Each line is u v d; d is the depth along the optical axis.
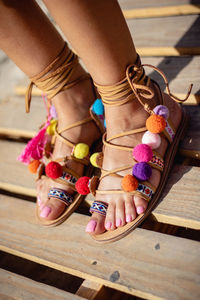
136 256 0.49
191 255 0.47
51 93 0.56
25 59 0.51
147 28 0.77
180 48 0.69
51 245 0.54
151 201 0.51
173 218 0.51
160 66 0.69
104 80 0.48
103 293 0.49
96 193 0.53
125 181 0.49
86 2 0.42
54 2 0.42
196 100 0.62
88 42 0.44
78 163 0.57
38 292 0.50
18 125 0.74
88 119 0.58
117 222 0.50
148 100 0.52
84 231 0.54
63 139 0.57
